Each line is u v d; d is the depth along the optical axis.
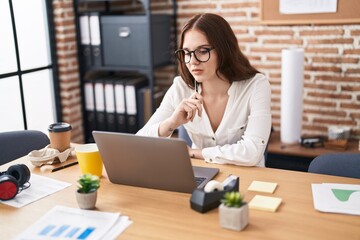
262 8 3.35
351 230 1.31
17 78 3.35
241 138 2.11
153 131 2.00
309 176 1.73
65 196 1.61
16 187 1.59
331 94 3.34
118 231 1.34
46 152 1.96
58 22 3.55
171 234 1.31
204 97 2.13
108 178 1.75
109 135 1.60
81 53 3.71
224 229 1.33
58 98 3.71
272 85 3.50
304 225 1.34
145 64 3.47
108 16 3.51
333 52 3.26
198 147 2.21
